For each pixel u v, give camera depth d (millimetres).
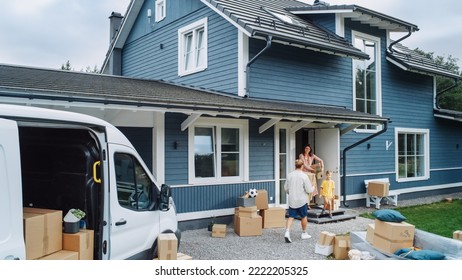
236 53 11430
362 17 13859
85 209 4738
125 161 5078
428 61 17703
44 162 4977
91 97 6629
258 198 9984
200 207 9719
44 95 6102
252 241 8648
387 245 6398
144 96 7590
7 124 3256
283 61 12141
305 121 11570
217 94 11312
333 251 7551
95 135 4504
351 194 13906
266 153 11180
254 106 9148
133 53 17172
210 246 8172
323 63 13266
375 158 14922
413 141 16906
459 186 19047
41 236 3941
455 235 7234
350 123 12367
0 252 3051
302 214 8711
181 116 9445
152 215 5516
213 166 10156
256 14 11961
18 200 3266
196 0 13188
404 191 15961
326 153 12672
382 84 15328
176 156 9328
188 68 13781
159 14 15406
